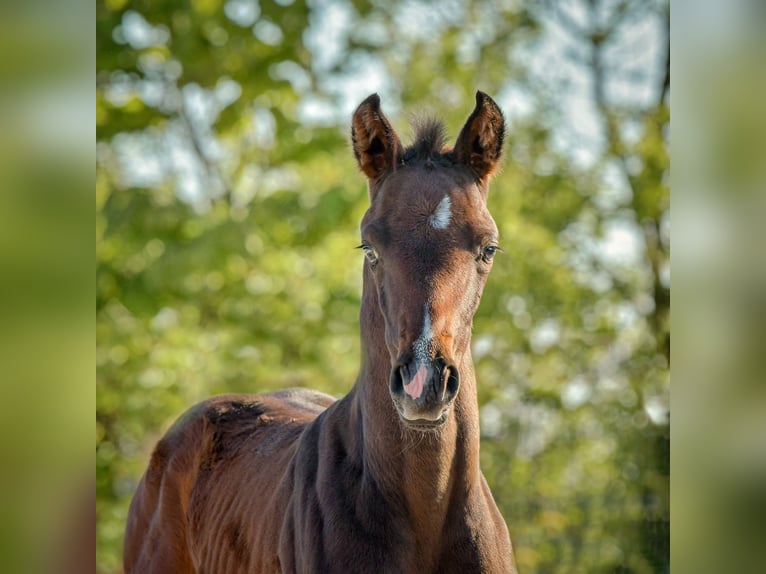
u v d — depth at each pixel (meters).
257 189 13.48
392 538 3.96
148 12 12.87
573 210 13.87
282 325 12.72
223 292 12.67
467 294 3.77
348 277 12.83
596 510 12.86
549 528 12.93
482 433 13.23
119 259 11.66
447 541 4.02
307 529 4.20
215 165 14.45
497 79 14.62
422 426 3.50
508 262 12.89
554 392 13.12
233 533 5.36
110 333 12.03
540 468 13.23
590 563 12.78
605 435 13.48
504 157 4.39
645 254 14.09
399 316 3.62
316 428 4.70
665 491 12.64
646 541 12.59
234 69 13.07
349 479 4.17
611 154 14.27
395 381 3.53
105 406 12.06
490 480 13.11
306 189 12.83
